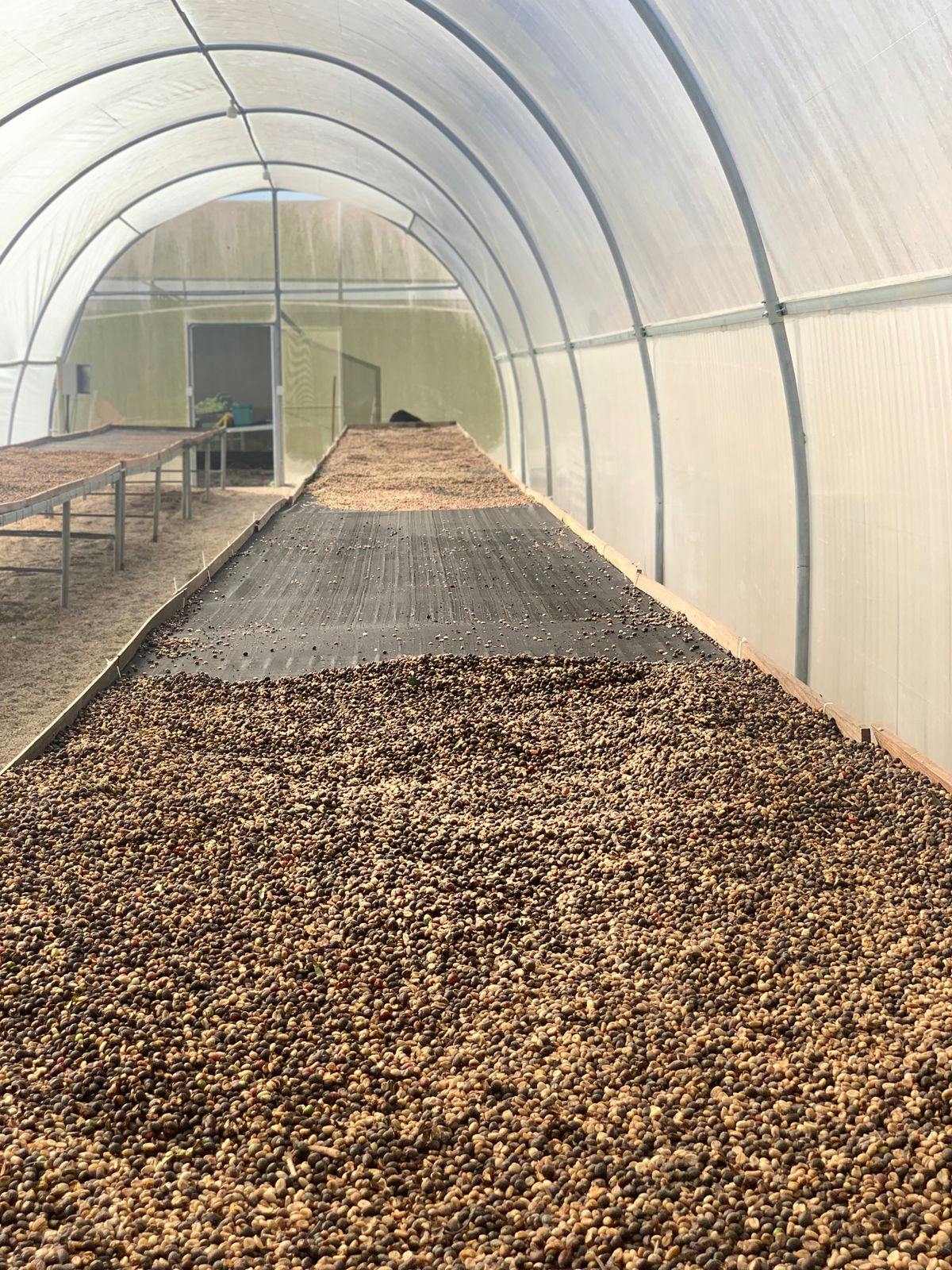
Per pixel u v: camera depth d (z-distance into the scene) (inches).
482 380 766.5
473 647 257.4
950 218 150.1
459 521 438.0
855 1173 94.0
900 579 186.4
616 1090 106.3
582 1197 93.3
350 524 429.4
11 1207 92.4
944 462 169.3
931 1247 86.0
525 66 286.7
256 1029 116.3
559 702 217.2
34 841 155.9
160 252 716.7
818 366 208.4
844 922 133.3
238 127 566.6
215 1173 97.3
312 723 207.8
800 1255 85.8
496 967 127.8
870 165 163.0
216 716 211.3
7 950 128.6
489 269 589.6
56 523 518.6
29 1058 111.0
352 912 138.6
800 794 167.3
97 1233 89.4
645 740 194.1
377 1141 100.6
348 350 751.1
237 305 732.0
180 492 643.5
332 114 511.5
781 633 241.0
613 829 159.9
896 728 191.8
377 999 122.2
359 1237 89.9
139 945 130.5
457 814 167.2
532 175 368.8
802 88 171.0
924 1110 101.1
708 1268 85.1
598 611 289.0
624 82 237.9
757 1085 105.8
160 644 261.4
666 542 338.3
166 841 157.2
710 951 128.5
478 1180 96.1
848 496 203.8
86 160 506.6
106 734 201.8
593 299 385.4
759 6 167.0
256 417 833.5
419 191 599.2
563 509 518.3
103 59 391.2
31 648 296.0
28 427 665.0
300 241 731.4
